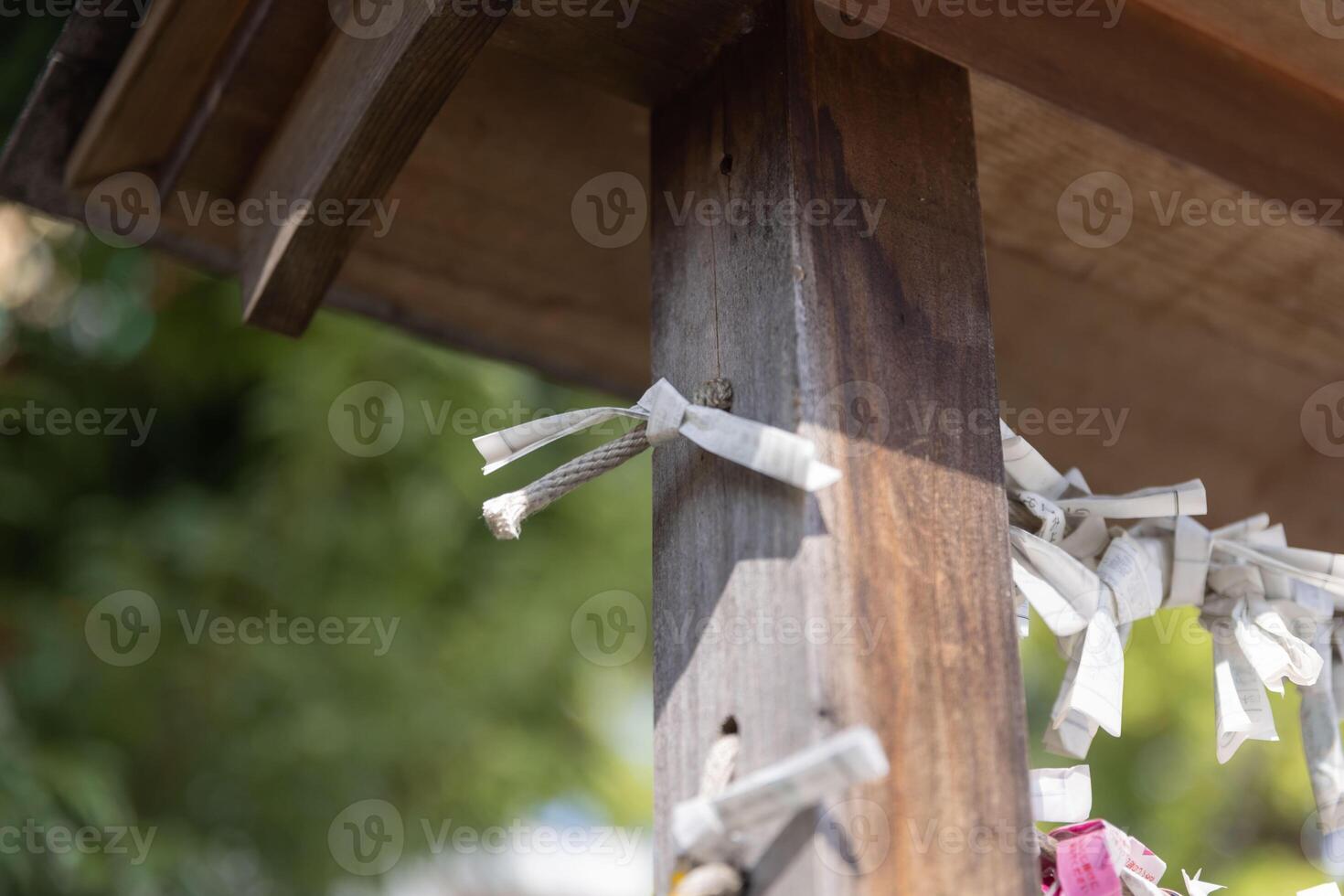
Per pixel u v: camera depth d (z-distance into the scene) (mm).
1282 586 1146
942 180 1058
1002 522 1010
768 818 921
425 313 1363
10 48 2371
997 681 980
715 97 1083
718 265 1049
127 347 2955
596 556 3160
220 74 1210
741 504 996
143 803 2824
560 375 1411
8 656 2639
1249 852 3580
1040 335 1403
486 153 1274
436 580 3027
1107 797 3605
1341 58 1073
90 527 2855
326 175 1135
